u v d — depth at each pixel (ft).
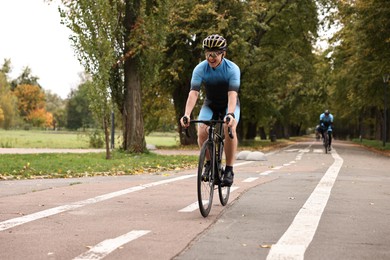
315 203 25.73
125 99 74.64
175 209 23.71
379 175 44.86
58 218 21.15
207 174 21.68
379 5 97.66
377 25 98.99
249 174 43.62
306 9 128.36
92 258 14.56
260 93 121.19
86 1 62.28
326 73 149.28
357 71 119.14
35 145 117.50
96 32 63.21
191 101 22.94
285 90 160.66
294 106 171.32
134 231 18.37
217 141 23.73
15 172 43.80
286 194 29.43
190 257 14.70
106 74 63.62
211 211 23.18
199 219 21.01
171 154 80.28
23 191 30.66
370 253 15.48
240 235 17.78
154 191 30.71
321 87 155.12
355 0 108.17
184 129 22.81
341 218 21.54
